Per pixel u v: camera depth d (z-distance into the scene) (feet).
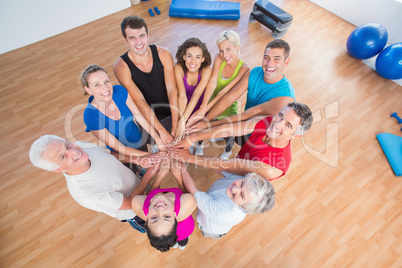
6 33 10.72
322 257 6.77
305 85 10.37
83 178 4.60
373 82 10.53
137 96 6.29
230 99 6.43
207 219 5.48
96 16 12.62
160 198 4.54
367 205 7.60
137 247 6.80
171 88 6.47
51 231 6.95
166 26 12.48
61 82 10.16
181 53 5.79
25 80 10.21
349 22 12.95
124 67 5.87
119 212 5.08
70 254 6.65
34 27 11.22
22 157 8.19
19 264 6.47
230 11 12.60
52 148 4.04
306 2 14.05
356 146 8.76
